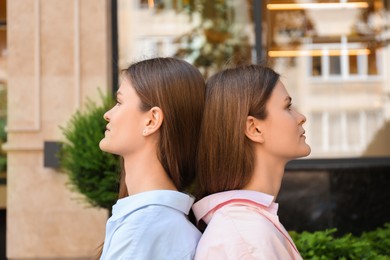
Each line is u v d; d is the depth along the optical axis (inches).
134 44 301.0
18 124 290.2
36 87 290.4
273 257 67.4
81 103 289.7
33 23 292.7
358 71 311.1
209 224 72.1
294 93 310.5
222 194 74.1
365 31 315.3
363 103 307.9
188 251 71.6
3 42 313.1
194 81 77.1
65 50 291.7
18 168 289.6
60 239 287.6
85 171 206.8
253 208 72.2
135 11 302.0
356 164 297.3
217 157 74.9
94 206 215.8
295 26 309.0
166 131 75.3
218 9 305.0
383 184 295.1
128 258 70.5
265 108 74.0
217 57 303.6
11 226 289.1
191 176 78.3
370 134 305.6
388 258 131.3
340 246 132.3
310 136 306.8
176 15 304.0
